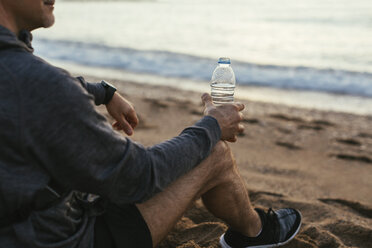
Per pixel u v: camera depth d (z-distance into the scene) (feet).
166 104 22.16
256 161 13.80
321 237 7.72
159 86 29.66
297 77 33.42
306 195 10.68
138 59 42.29
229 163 5.37
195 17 103.40
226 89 7.21
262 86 30.68
